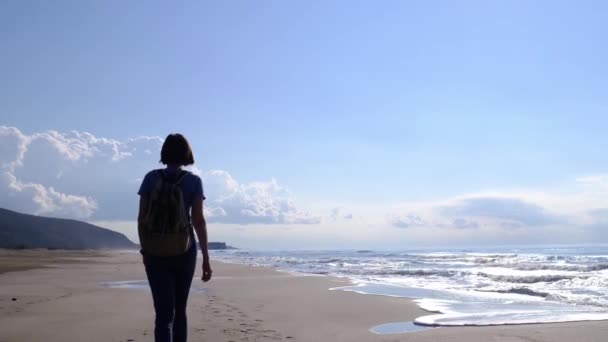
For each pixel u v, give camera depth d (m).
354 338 6.43
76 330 6.88
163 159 3.71
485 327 7.11
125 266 28.39
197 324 7.38
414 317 8.43
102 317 8.10
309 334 6.74
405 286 14.52
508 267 23.14
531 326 7.04
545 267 22.11
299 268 26.72
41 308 9.26
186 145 3.75
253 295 12.05
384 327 7.42
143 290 13.06
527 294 12.07
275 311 9.12
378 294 12.35
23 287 13.98
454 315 8.57
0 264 29.12
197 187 3.66
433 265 27.17
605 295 11.42
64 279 17.55
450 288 13.80
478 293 12.40
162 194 3.52
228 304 10.06
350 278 17.89
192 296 11.69
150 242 3.51
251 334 6.63
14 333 6.68
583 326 6.83
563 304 10.05
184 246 3.56
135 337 6.38
